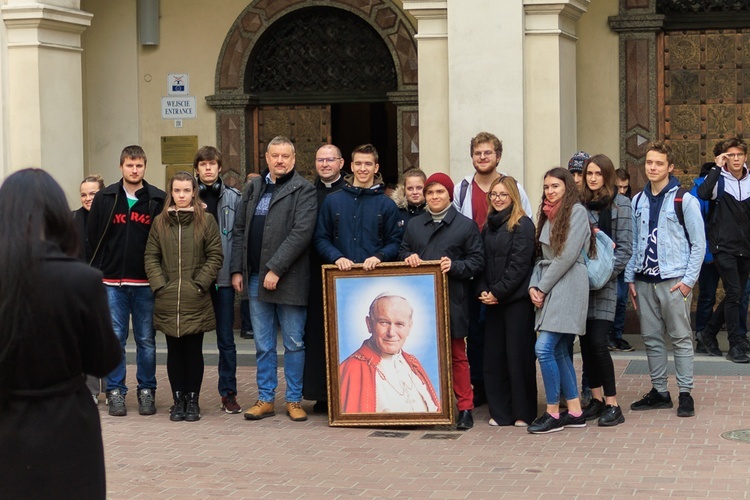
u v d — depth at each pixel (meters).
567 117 11.88
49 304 4.20
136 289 9.38
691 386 8.92
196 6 14.62
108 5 14.78
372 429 8.82
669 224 8.89
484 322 9.33
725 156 11.04
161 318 9.08
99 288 4.32
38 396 4.25
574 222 8.30
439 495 6.84
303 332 9.21
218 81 14.57
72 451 4.27
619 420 8.68
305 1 14.20
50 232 4.31
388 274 8.80
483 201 9.39
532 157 11.62
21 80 12.68
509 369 8.76
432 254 8.77
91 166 14.94
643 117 13.23
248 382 10.91
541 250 8.58
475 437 8.44
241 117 14.53
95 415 4.40
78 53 13.20
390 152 16.39
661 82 13.30
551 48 11.52
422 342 8.73
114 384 9.55
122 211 9.33
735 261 11.04
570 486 6.97
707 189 10.96
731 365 10.93
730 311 11.10
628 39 13.20
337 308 8.88
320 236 9.06
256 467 7.64
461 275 8.67
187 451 8.14
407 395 8.74
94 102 14.88
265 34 14.51
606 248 8.45
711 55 13.20
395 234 9.06
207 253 9.15
